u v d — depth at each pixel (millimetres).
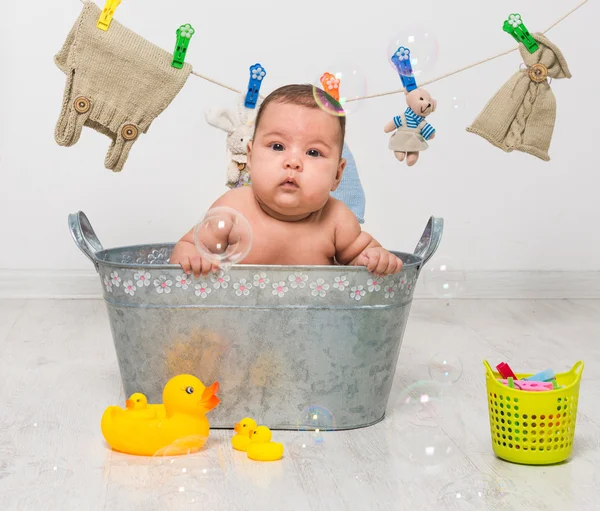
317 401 1474
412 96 1692
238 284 1418
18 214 2633
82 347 2043
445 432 1482
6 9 2545
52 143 2617
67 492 1212
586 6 2715
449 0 2654
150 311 1436
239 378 1458
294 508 1175
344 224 1626
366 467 1320
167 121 2629
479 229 2777
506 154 2754
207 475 1273
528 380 1409
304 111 1512
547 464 1339
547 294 2805
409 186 2730
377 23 2639
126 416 1348
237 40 2607
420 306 2627
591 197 2805
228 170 2027
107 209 2656
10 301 2592
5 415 1535
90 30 1610
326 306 1435
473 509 1178
